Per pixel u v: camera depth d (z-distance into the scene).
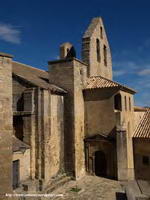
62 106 24.77
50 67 25.98
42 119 21.22
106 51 33.81
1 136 14.29
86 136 26.50
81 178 24.81
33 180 20.25
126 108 27.05
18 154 19.16
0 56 14.45
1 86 14.43
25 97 21.61
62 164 24.20
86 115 26.70
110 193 20.56
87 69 28.44
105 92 25.94
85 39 28.95
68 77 25.05
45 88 21.39
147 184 21.36
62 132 24.55
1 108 14.37
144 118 30.75
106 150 25.42
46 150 21.17
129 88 27.38
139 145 26.64
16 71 24.09
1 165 14.21
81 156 25.61
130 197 17.72
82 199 19.12
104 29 33.50
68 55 29.91
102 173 26.27
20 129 21.67
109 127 25.48
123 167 24.12
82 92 26.72
